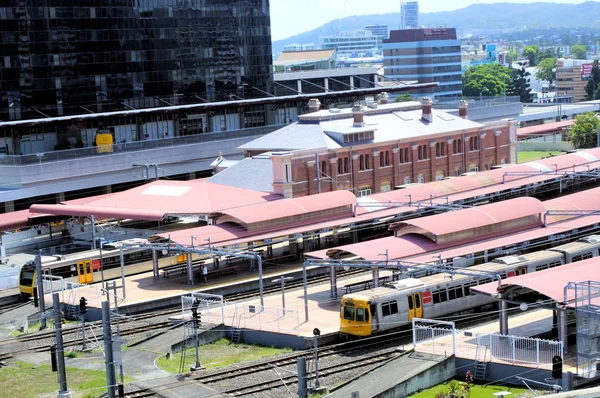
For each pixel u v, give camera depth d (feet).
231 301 279.28
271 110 583.99
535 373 192.75
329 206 335.88
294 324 242.58
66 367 224.12
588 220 321.32
